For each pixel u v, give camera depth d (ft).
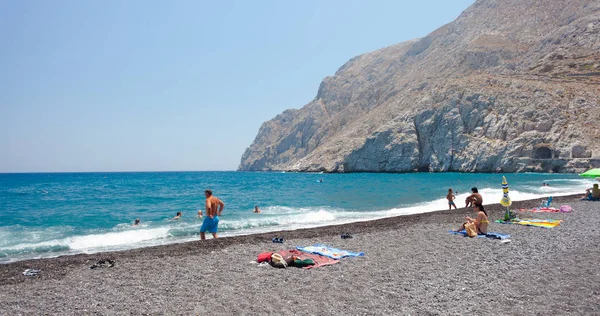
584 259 35.37
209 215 51.26
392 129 381.19
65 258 41.22
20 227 75.36
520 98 336.49
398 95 483.92
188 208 109.29
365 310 22.77
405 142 368.89
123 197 149.28
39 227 75.15
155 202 128.67
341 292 26.48
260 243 47.34
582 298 24.38
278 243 47.06
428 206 100.99
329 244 45.32
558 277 29.43
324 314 22.24
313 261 34.58
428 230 54.95
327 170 421.59
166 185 251.39
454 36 560.61
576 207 80.12
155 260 38.27
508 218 60.95
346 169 404.36
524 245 42.34
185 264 36.11
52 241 57.93
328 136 572.51
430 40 618.03
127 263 37.14
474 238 47.52
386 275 30.83
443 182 216.74
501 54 456.04
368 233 53.88
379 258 37.14
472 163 328.49
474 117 348.59
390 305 23.62
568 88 332.19
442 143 355.56
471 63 463.83
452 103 362.53
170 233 64.54
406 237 49.42
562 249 39.91
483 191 136.98
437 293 25.95
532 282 28.22
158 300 25.58
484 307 23.03
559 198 102.58
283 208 104.53
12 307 24.90
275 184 245.65
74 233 67.31
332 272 31.96
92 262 38.42
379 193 154.81
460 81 382.22
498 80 363.76
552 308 22.63
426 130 369.30
